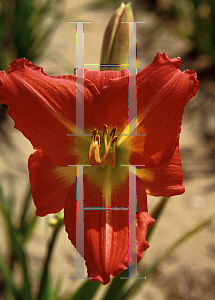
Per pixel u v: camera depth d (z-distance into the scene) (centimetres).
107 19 205
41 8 156
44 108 53
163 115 54
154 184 56
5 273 71
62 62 168
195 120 155
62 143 55
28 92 53
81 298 65
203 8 171
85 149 56
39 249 101
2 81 52
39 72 53
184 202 123
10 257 77
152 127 54
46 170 55
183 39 179
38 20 152
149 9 211
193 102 162
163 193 55
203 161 139
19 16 145
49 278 69
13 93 52
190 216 118
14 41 149
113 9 213
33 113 53
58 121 54
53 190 55
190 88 54
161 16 206
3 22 147
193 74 54
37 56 159
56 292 72
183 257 105
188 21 186
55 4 191
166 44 190
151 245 108
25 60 53
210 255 107
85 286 64
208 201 124
